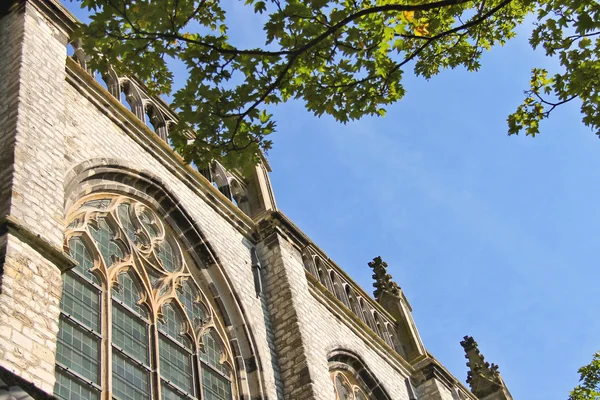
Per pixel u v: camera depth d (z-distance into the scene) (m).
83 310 20.34
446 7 19.66
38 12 23.95
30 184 19.11
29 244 17.58
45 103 21.69
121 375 20.31
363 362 31.45
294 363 26.06
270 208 31.00
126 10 16.94
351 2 17.31
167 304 23.84
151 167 26.16
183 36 17.61
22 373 15.39
